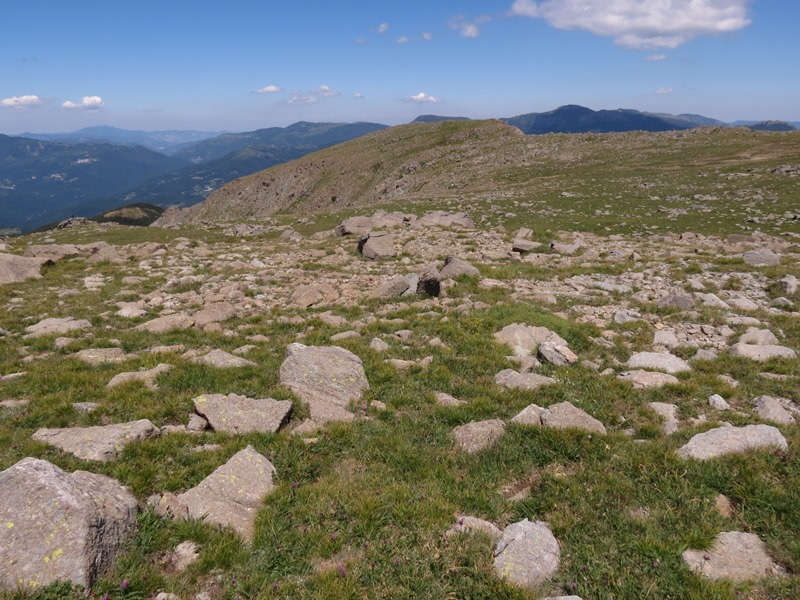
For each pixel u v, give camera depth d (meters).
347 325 15.40
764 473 7.50
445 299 18.03
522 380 11.23
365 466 8.31
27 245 35.84
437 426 9.57
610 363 12.62
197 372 11.21
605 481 7.61
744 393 10.80
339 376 10.94
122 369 11.83
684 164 71.12
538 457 8.46
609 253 27.98
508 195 60.81
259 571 5.91
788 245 28.97
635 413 9.99
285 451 8.39
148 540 6.19
